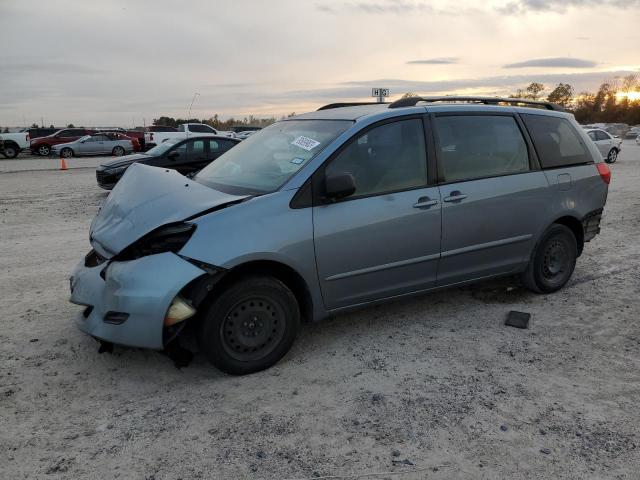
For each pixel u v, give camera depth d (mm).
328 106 4934
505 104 4832
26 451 2764
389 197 3854
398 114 4027
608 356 3779
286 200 3510
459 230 4180
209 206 3396
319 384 3426
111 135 31000
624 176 16031
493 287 5246
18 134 30109
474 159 4324
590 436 2852
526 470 2588
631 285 5281
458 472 2576
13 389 3371
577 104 103188
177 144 11672
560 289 5148
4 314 4629
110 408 3166
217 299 3330
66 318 4527
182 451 2762
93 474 2590
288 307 3578
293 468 2621
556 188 4754
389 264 3900
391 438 2848
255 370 3553
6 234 8078
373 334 4191
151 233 3303
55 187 14633
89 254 3928
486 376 3506
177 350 3486
